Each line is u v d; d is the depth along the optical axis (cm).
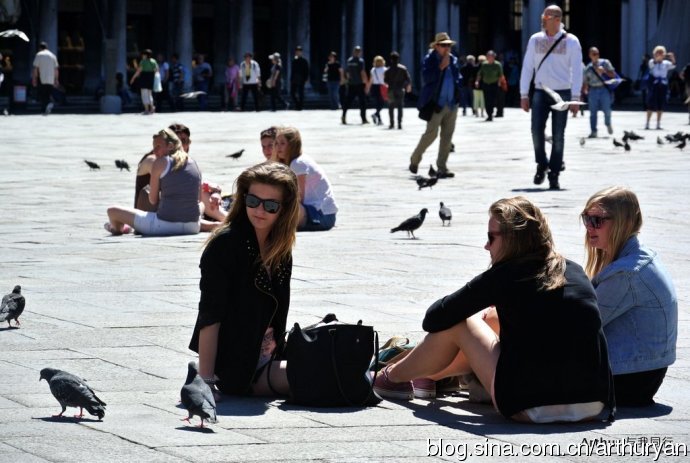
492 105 6125
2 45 8275
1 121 6281
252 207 1073
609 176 3114
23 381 1112
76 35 8556
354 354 1066
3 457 871
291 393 1075
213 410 915
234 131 5312
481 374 1034
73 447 900
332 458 887
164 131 2184
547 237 1027
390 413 1046
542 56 2798
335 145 4400
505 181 3052
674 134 4528
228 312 1086
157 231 2170
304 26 8975
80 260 1866
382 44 9681
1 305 1338
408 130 5425
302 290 1581
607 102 4675
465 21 9869
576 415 1007
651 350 1077
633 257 1088
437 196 2756
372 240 2070
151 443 914
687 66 5844
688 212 2377
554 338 999
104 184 3119
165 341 1286
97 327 1353
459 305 1030
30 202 2727
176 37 8550
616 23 10119
